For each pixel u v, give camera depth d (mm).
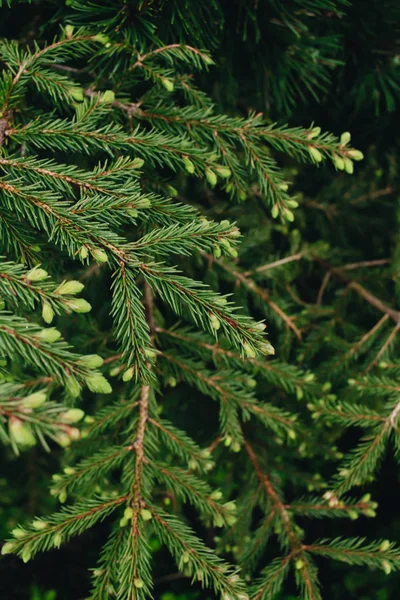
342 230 1714
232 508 1357
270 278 1568
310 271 1647
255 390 1575
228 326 1259
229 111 1517
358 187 1688
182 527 1325
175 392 1592
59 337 1206
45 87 1300
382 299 1627
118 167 1289
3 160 1272
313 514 1438
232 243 1283
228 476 1570
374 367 1525
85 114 1305
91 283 1543
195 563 1312
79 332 1513
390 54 1455
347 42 1457
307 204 1679
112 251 1262
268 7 1393
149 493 1347
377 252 1805
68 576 2129
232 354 1453
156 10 1324
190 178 1567
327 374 1533
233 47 1429
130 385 1478
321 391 1461
